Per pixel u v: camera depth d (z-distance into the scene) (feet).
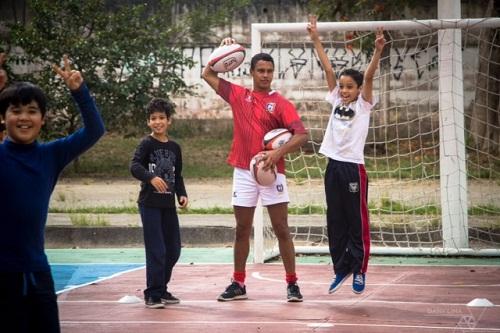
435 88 82.07
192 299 31.65
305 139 29.91
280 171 30.17
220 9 85.46
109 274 38.58
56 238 49.24
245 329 26.09
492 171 61.93
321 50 31.65
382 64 80.38
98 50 71.20
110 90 71.72
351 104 30.45
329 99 31.22
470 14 86.63
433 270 38.27
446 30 41.70
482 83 77.71
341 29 41.06
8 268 17.17
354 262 30.04
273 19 89.92
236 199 30.60
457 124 42.11
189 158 81.46
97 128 18.01
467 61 80.02
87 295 32.83
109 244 48.91
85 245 48.98
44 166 17.78
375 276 36.58
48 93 70.44
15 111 17.54
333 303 30.42
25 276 17.24
